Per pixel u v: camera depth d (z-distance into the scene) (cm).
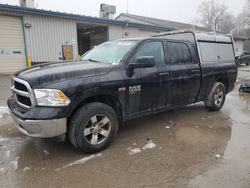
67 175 298
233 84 646
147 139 411
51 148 372
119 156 348
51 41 1494
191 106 651
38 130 308
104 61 416
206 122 508
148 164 325
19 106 344
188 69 492
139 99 405
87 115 335
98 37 2162
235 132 446
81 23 1695
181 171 307
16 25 1341
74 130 331
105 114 357
